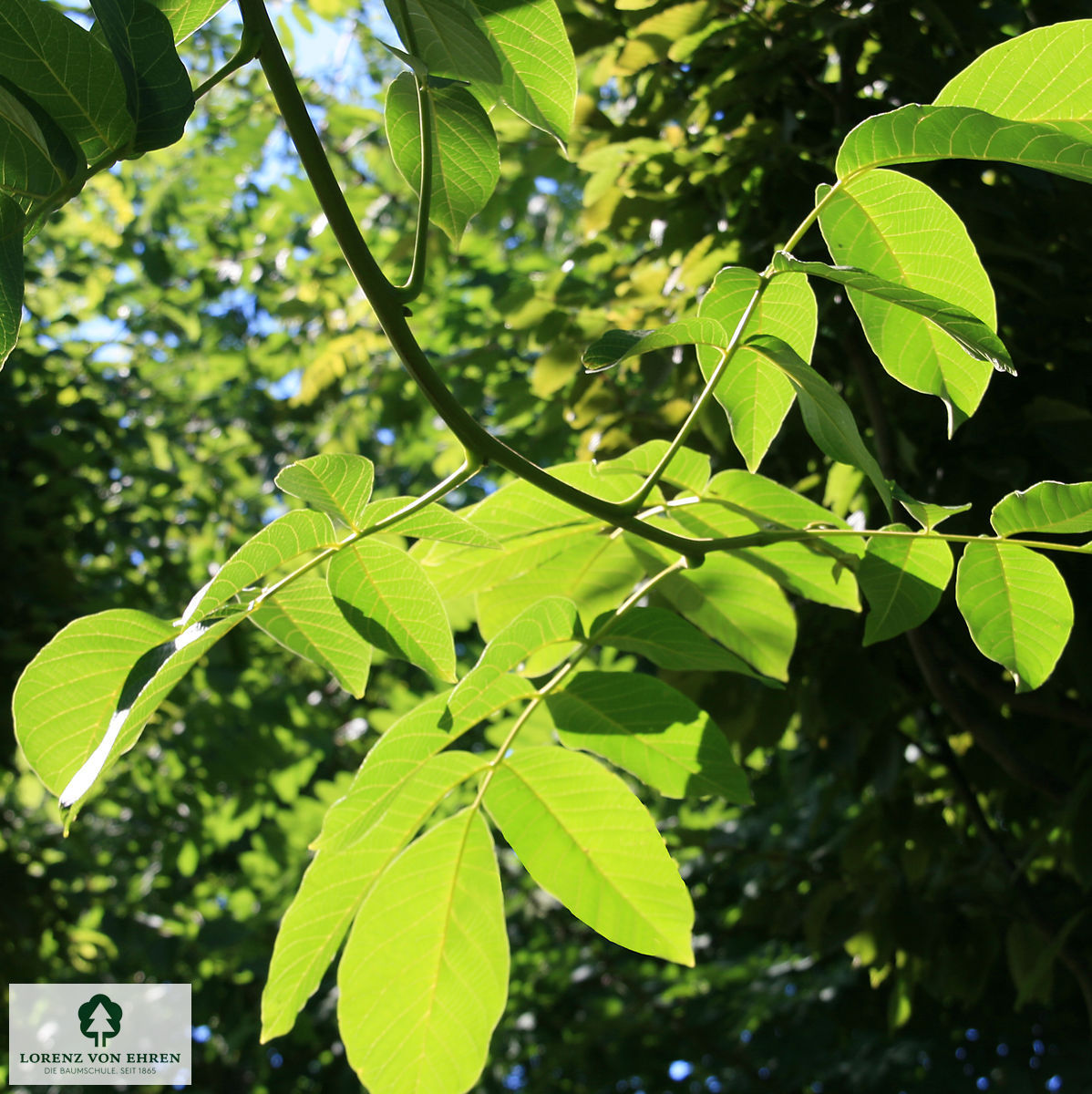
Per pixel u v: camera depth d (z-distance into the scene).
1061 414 1.20
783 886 2.04
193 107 0.59
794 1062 2.69
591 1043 3.22
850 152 0.64
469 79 0.67
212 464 3.72
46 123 0.57
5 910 2.78
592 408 1.58
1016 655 0.70
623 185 1.47
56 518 2.96
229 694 2.81
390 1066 0.66
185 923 3.17
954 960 1.63
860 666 1.32
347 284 2.64
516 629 0.67
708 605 0.81
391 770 0.66
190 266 3.74
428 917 0.67
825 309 1.14
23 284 0.57
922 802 1.76
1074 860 1.19
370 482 0.63
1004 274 1.17
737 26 1.29
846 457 0.66
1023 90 0.61
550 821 0.69
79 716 0.61
